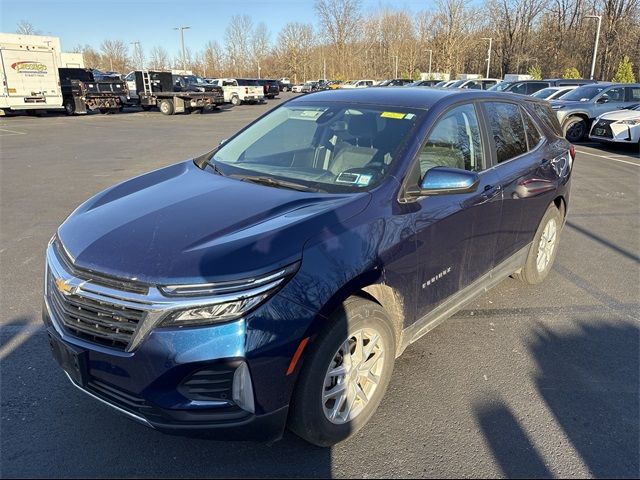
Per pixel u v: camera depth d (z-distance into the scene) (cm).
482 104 391
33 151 1365
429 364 352
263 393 229
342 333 251
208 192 301
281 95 5888
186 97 2820
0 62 2303
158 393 223
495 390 323
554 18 6328
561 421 294
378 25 9738
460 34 6738
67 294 244
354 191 292
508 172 390
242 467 257
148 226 259
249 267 225
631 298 464
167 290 221
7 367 341
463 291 357
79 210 307
